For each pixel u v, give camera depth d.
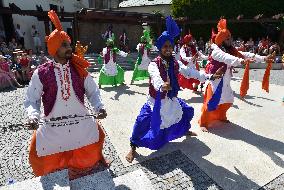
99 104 3.01
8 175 3.49
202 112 4.72
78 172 3.36
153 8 29.81
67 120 2.98
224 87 4.66
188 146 4.13
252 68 14.17
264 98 6.95
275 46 17.30
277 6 19.77
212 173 3.44
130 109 6.15
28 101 2.84
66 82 2.89
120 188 2.23
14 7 14.78
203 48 20.25
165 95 3.66
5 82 9.27
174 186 3.18
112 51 8.38
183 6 22.08
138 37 22.00
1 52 11.96
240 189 3.14
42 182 2.14
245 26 21.00
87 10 16.92
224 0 20.80
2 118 5.77
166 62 3.59
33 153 3.04
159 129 3.47
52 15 2.82
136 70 9.18
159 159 3.77
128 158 3.74
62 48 2.79
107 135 4.64
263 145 4.19
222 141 4.31
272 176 3.39
